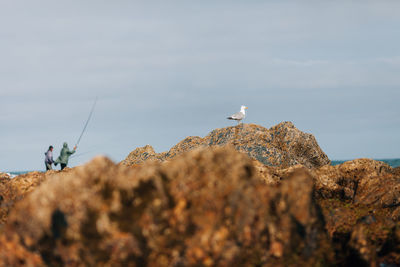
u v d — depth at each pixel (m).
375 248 14.27
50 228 10.67
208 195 11.08
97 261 10.36
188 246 10.62
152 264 10.48
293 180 12.88
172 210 10.93
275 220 12.09
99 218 10.52
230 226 11.04
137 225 10.55
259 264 11.38
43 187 11.50
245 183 11.68
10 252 10.98
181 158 12.19
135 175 11.53
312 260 12.32
